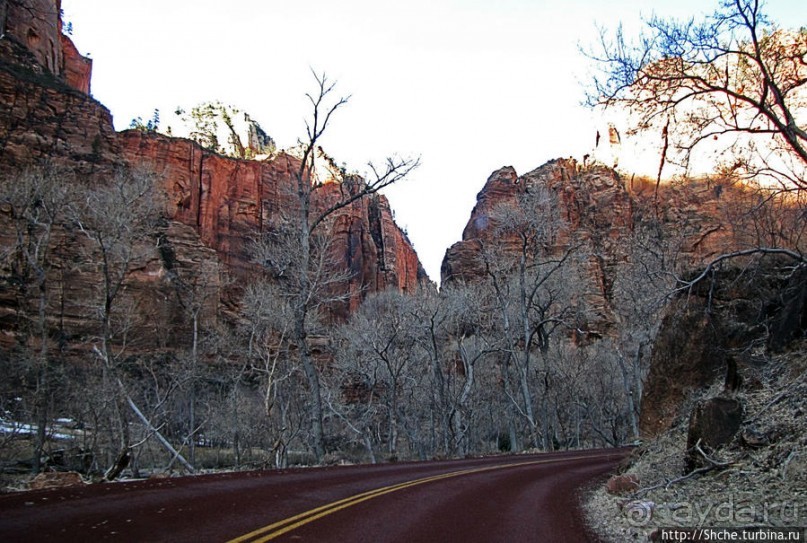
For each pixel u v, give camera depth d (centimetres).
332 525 819
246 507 899
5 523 715
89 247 4706
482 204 11494
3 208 5278
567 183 9306
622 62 1316
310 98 2797
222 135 14612
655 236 2761
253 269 10600
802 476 915
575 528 928
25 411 3092
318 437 2442
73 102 7750
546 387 5012
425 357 5256
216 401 4722
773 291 1662
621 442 6066
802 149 1169
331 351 5588
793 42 1259
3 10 5744
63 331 4894
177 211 10106
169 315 6181
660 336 1984
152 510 831
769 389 1288
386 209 14375
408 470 1647
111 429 3039
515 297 4966
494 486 1380
